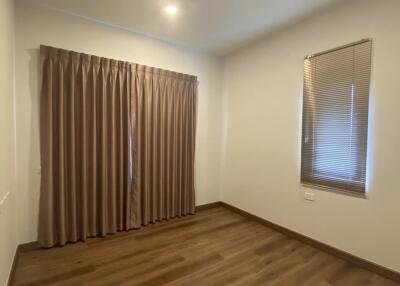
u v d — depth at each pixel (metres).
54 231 2.65
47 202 2.55
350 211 2.45
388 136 2.17
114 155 2.98
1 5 1.71
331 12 2.59
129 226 3.15
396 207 2.12
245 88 3.74
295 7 2.55
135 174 3.19
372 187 2.28
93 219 2.87
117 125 3.02
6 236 1.86
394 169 2.13
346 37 2.46
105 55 2.98
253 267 2.32
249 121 3.67
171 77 3.49
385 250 2.19
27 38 2.49
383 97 2.20
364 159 2.33
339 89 2.52
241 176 3.83
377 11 2.23
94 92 2.80
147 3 2.49
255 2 2.45
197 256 2.50
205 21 2.88
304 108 2.87
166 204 3.55
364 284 2.08
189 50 3.75
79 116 2.75
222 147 4.22
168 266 2.29
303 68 2.88
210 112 4.06
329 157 2.63
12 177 2.21
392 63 2.14
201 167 4.02
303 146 2.89
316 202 2.76
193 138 3.78
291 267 2.33
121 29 3.09
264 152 3.42
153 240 2.86
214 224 3.42
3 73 1.78
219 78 4.14
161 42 3.45
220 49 3.81
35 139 2.55
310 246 2.78
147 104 3.24
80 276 2.10
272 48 3.28
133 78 3.12
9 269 1.97
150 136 3.34
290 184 3.06
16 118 2.45
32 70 2.52
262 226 3.37
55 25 2.64
